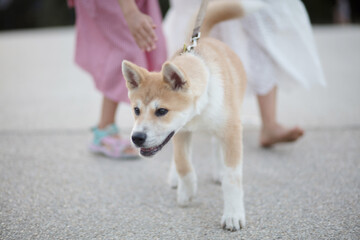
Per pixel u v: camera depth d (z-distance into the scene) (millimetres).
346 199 1505
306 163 1784
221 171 1665
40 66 4301
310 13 10258
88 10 1806
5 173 1738
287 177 1677
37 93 3027
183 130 1479
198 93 1400
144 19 1600
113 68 1822
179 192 1515
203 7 1613
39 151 1957
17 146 2010
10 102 2773
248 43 1896
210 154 1936
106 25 1809
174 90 1392
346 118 2250
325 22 10180
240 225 1380
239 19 1865
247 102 2717
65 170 1775
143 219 1441
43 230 1387
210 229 1382
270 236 1334
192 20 1728
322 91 2840
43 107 2645
